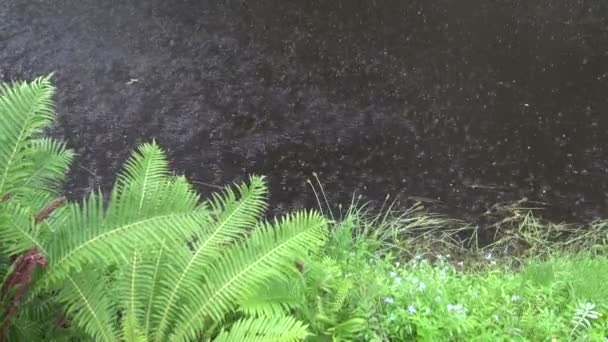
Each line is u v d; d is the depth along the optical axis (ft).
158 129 14.56
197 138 14.48
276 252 7.70
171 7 17.65
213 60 16.35
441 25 17.94
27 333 6.94
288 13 17.81
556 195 14.20
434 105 15.87
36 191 7.79
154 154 7.84
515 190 14.25
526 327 9.29
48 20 16.94
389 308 9.03
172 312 7.48
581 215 13.89
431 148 14.92
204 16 17.51
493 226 13.48
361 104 15.72
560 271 11.10
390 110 15.65
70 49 16.22
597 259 12.09
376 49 17.15
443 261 11.91
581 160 14.92
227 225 7.90
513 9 18.51
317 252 10.05
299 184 13.84
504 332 9.13
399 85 16.28
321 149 14.58
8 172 6.82
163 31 16.96
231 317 8.14
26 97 6.93
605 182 14.48
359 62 16.75
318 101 15.67
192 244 7.75
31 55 15.96
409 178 14.24
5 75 15.38
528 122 15.66
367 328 8.48
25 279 6.20
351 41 17.29
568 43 17.69
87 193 13.00
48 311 7.22
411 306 8.89
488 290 10.30
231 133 14.69
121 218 6.59
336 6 18.16
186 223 6.72
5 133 6.81
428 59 16.99
